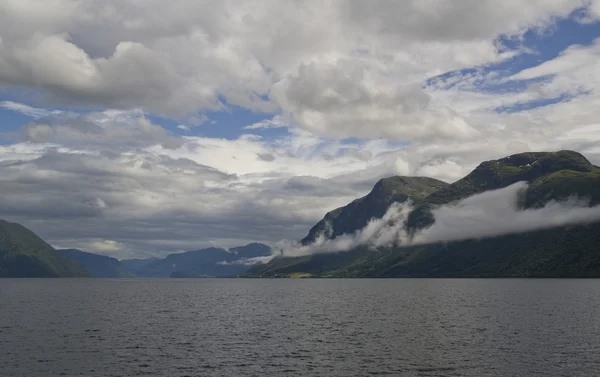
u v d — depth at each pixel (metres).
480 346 77.12
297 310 146.50
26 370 61.31
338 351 74.38
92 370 61.81
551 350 73.38
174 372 61.12
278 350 75.56
